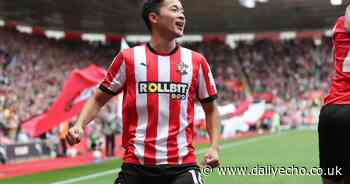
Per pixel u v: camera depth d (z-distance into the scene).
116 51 64.81
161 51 5.77
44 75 48.41
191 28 65.94
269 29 66.50
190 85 5.73
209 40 68.69
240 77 67.81
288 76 67.81
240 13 60.12
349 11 6.31
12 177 18.52
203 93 5.93
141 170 5.64
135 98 5.68
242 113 44.75
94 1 48.75
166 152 5.62
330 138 6.36
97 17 55.00
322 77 66.88
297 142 34.88
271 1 56.16
